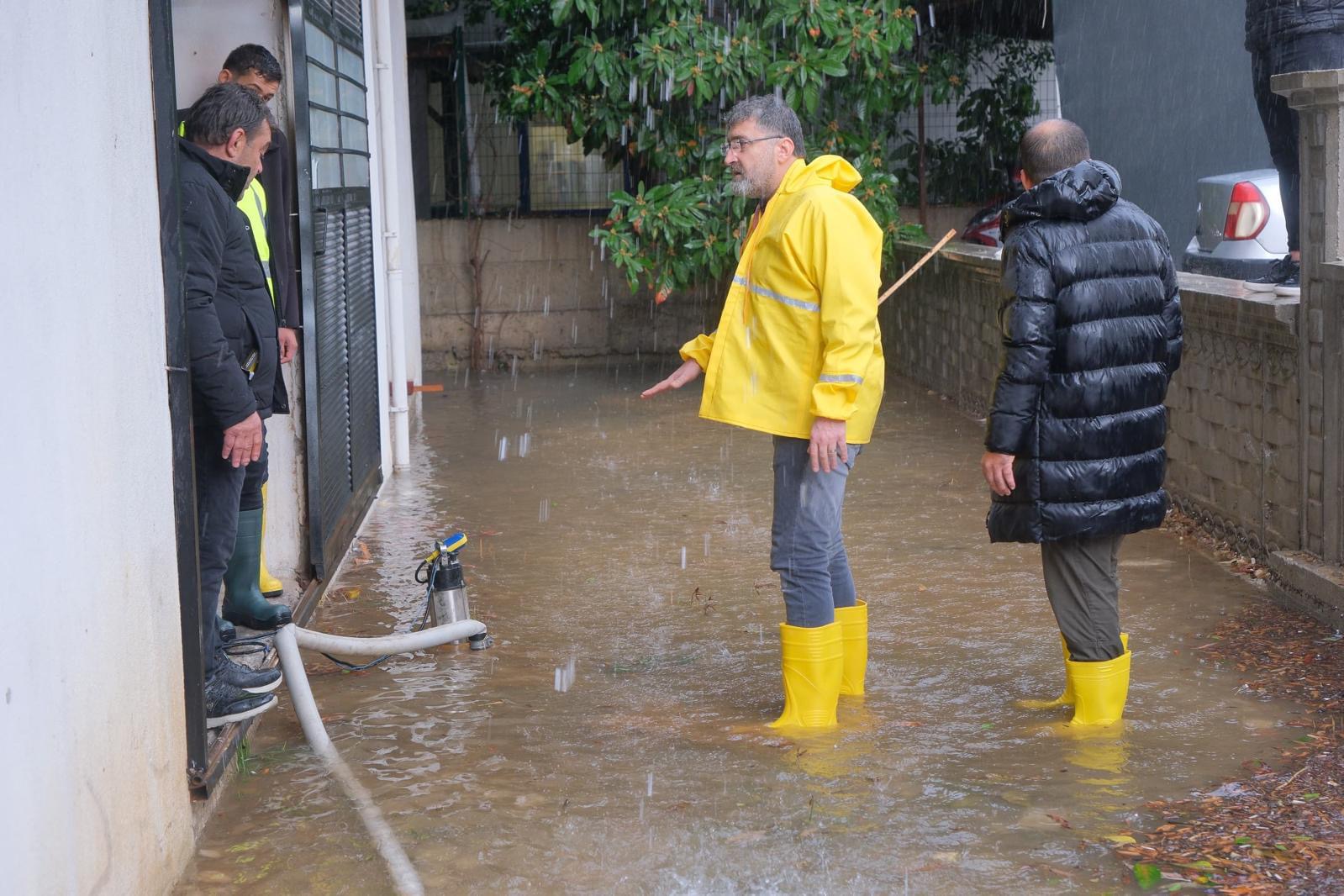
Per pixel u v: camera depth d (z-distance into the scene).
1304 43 7.16
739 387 4.36
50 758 2.54
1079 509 4.15
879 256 4.34
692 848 3.50
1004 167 15.93
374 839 3.58
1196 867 3.31
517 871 3.39
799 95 12.26
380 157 8.80
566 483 8.59
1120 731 4.26
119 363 3.04
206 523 4.14
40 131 2.62
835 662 4.39
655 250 12.95
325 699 4.75
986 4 14.80
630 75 12.46
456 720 4.51
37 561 2.51
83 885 2.70
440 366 14.45
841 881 3.31
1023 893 3.22
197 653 3.58
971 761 4.07
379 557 6.84
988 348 10.30
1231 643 5.08
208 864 3.47
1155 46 12.51
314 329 5.91
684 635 5.46
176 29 5.78
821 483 4.32
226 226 4.29
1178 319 4.40
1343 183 5.24
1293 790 3.74
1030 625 5.47
